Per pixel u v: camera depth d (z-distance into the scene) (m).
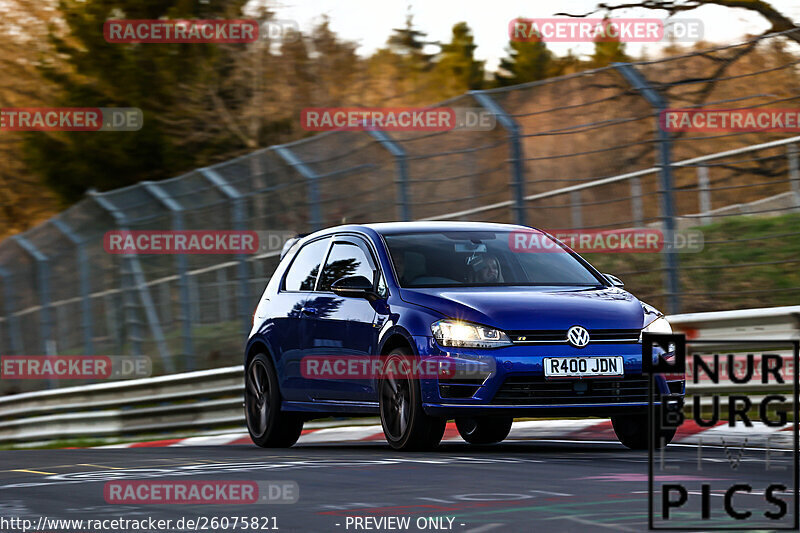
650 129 47.75
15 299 71.69
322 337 33.84
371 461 27.25
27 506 20.84
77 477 25.59
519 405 28.64
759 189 55.78
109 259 65.62
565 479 22.33
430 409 29.33
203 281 62.84
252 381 37.78
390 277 31.91
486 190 49.12
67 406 58.06
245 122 107.00
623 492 20.02
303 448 35.78
